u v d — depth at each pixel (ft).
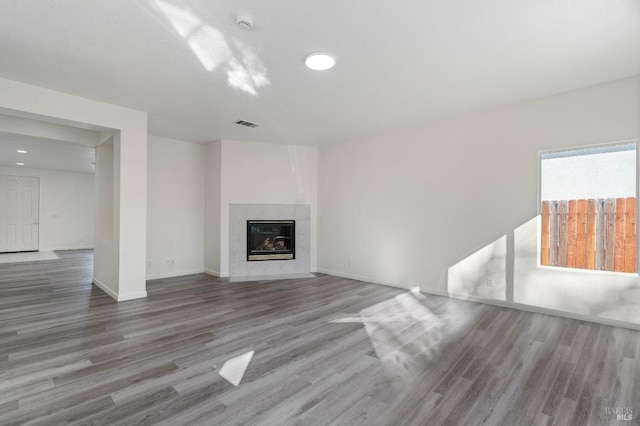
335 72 9.62
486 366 7.65
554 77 10.01
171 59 8.86
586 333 9.75
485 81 10.29
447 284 14.20
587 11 6.65
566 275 11.29
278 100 12.03
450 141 14.14
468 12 6.70
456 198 13.93
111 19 7.02
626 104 10.16
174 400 6.19
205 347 8.68
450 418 5.70
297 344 8.92
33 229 30.01
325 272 19.62
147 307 12.34
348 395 6.40
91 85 10.68
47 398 6.22
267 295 14.33
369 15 6.82
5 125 13.38
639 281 10.03
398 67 9.29
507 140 12.53
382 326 10.37
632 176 10.55
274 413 5.81
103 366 7.54
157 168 17.79
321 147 20.02
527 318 11.17
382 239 16.66
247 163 18.85
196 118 14.34
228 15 6.86
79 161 24.98
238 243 18.70
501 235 12.70
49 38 7.80
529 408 5.99
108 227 16.14
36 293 14.43
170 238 18.34
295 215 19.71
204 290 15.19
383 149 16.65
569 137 11.17
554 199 11.91
